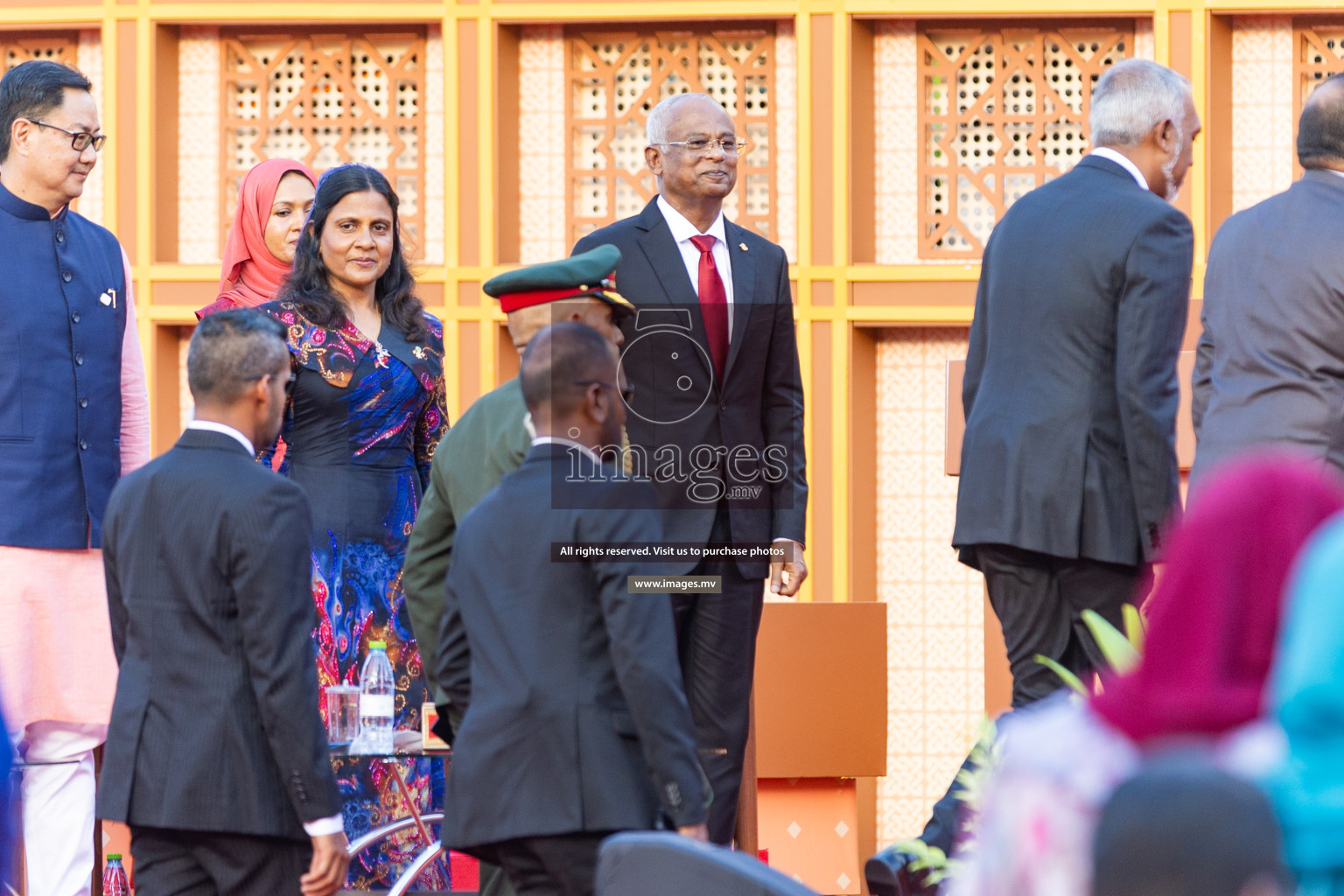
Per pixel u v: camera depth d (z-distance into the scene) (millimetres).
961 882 5988
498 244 20328
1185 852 3811
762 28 20344
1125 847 3873
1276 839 3842
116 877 14977
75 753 14680
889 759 20438
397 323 14648
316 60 20828
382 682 14031
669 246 13258
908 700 20484
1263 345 12594
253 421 11250
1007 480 12578
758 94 20422
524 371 10000
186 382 20953
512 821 9438
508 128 20531
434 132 20688
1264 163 19969
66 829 14516
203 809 10734
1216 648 5484
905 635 20531
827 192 19938
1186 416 15055
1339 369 12414
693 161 13250
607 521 9594
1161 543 12055
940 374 20594
